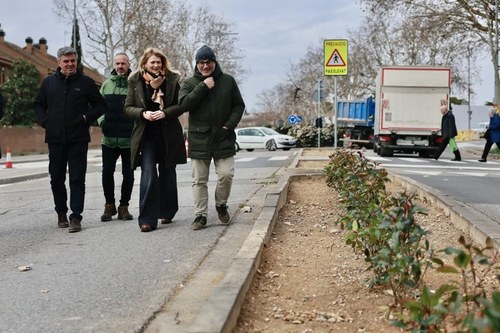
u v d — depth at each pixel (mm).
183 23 61469
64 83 7727
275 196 8953
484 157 21609
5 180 18219
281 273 5445
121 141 8281
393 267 4094
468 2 33031
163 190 7941
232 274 4703
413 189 10820
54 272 5637
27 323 4215
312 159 19047
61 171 7957
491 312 2316
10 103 48594
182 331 3809
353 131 41500
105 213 8531
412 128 26234
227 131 7344
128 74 8391
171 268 5625
